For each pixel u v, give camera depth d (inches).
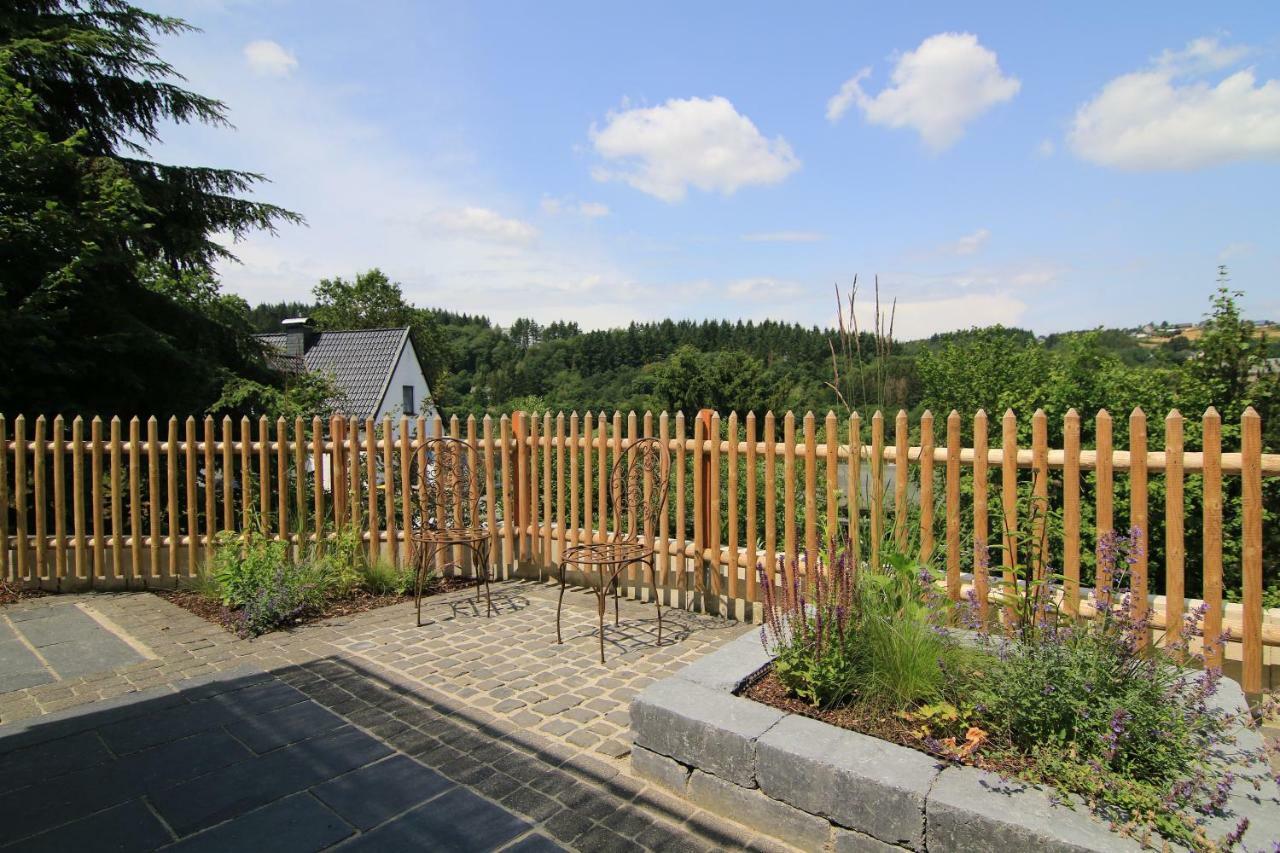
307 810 106.8
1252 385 202.7
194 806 108.1
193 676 162.9
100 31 393.4
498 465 267.1
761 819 100.7
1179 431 137.5
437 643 185.0
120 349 337.4
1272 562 187.5
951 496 162.9
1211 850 74.4
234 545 225.3
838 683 112.7
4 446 244.7
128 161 421.4
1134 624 102.7
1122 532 141.7
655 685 120.3
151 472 246.2
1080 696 94.9
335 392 527.8
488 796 110.5
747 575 198.8
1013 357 300.0
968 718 104.2
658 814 105.6
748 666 127.3
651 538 203.6
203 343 425.1
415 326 1769.2
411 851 96.6
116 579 246.1
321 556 238.1
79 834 100.9
